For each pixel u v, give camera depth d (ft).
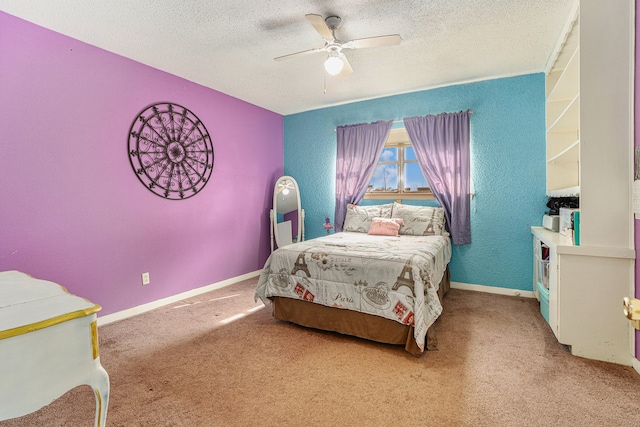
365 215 13.07
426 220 11.79
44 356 3.00
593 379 5.96
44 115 7.83
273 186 15.60
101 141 8.95
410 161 13.43
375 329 7.56
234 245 13.43
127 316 9.57
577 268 6.73
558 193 9.73
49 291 3.91
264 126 15.08
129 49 9.04
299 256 8.61
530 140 11.02
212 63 10.06
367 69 10.66
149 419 5.02
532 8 7.27
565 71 8.20
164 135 10.59
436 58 9.83
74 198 8.41
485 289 11.81
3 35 7.18
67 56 8.23
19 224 7.45
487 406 5.24
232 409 5.26
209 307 10.41
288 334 8.26
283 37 8.51
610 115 6.50
